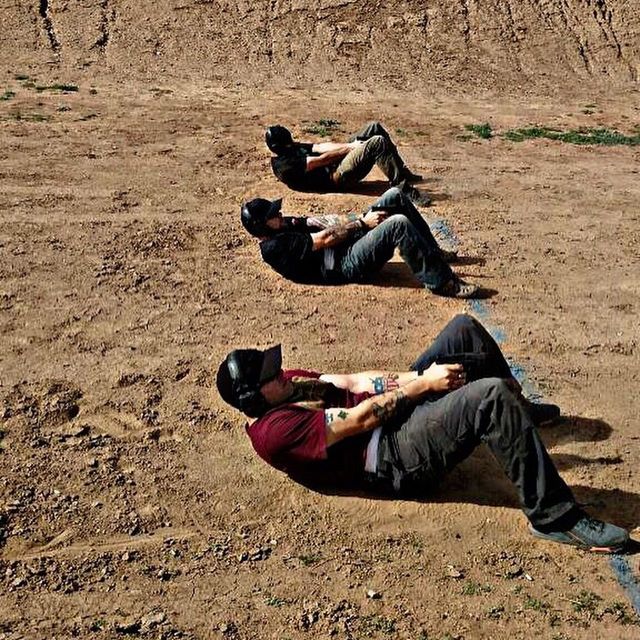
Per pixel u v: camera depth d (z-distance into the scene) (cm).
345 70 1695
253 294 708
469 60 1773
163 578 416
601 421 544
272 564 428
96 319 654
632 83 1753
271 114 1326
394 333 650
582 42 1859
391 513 462
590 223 902
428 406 448
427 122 1342
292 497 473
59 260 748
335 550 439
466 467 498
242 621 391
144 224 838
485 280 748
